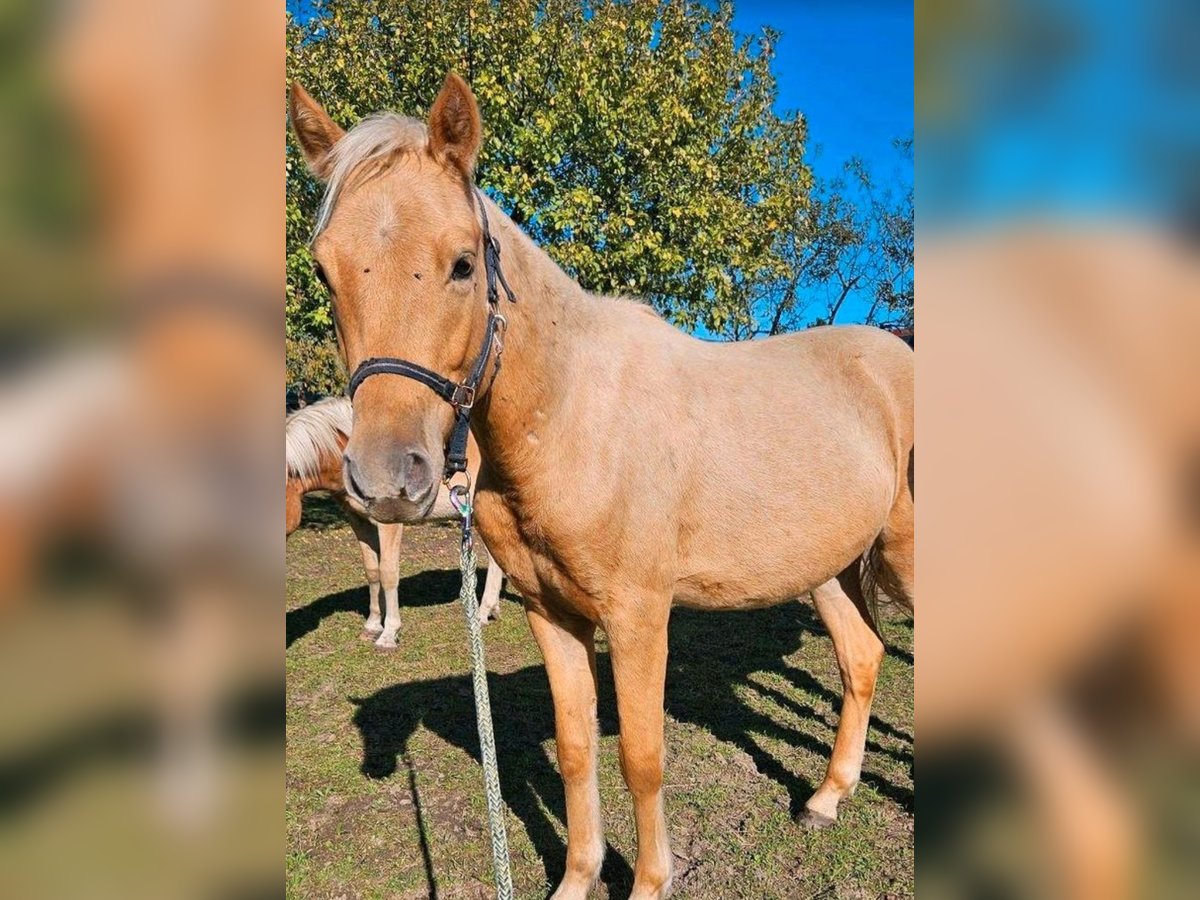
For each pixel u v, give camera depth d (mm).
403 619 5492
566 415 1918
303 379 9336
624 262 6469
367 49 6801
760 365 2459
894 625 4910
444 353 1554
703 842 2615
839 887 2373
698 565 2205
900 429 2646
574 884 2266
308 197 6207
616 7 6988
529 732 3578
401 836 2725
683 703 3816
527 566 2062
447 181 1605
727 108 7402
